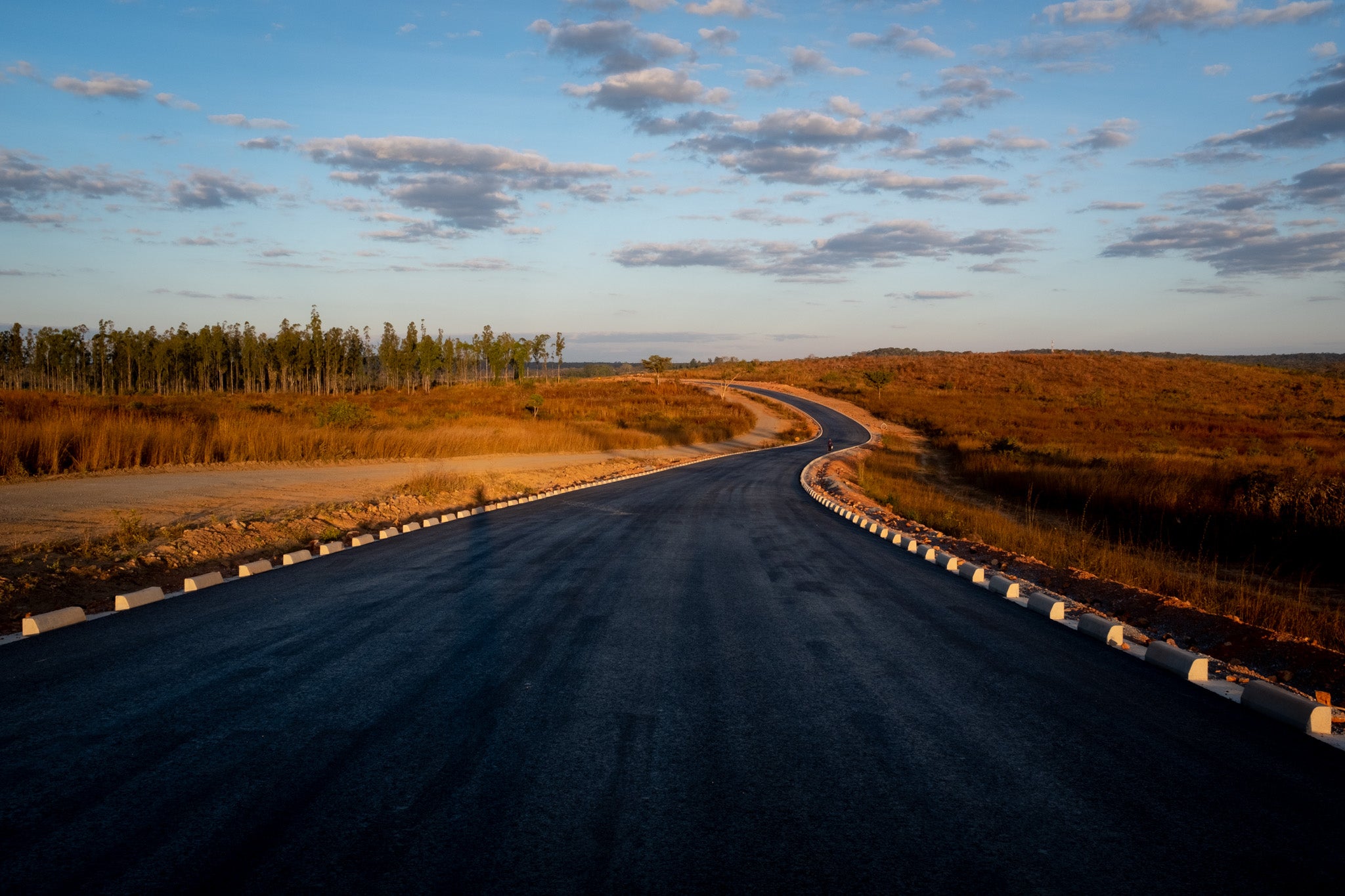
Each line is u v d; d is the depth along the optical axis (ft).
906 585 28.91
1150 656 19.19
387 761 11.91
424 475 65.57
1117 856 9.39
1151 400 310.65
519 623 21.45
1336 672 19.75
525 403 227.61
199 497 47.39
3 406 73.67
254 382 369.30
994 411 268.00
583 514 51.24
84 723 13.44
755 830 9.91
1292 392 342.85
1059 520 67.00
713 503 60.90
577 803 10.60
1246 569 45.24
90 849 9.14
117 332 317.42
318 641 19.30
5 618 21.70
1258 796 11.29
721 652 18.76
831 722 14.08
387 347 391.65
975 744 13.17
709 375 505.66
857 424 262.67
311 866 8.82
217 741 12.66
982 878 8.80
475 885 8.46
